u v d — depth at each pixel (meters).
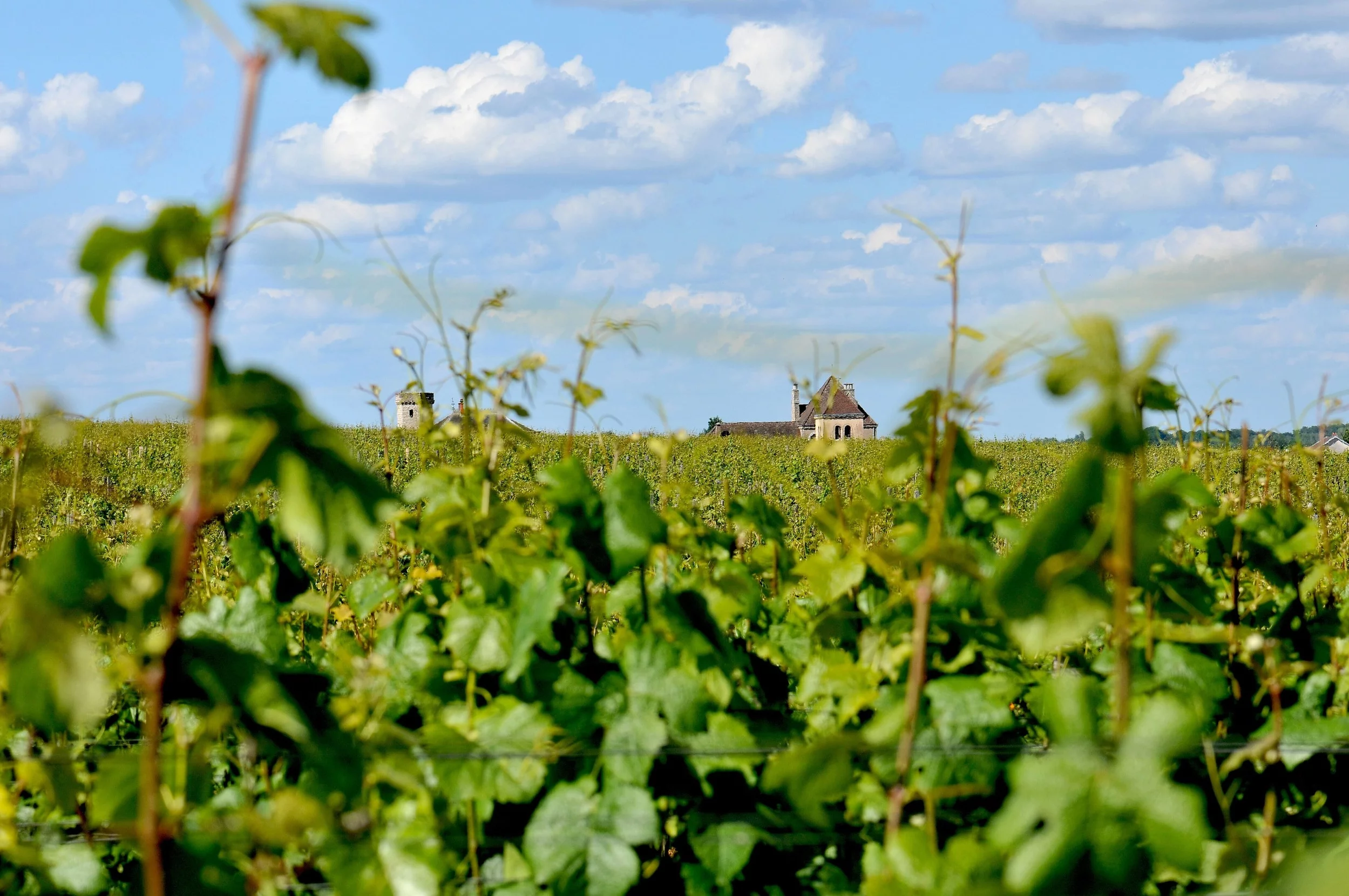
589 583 3.63
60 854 2.71
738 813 2.89
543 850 2.61
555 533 3.18
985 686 2.84
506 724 2.79
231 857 2.46
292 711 2.27
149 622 2.29
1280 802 2.99
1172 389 3.24
